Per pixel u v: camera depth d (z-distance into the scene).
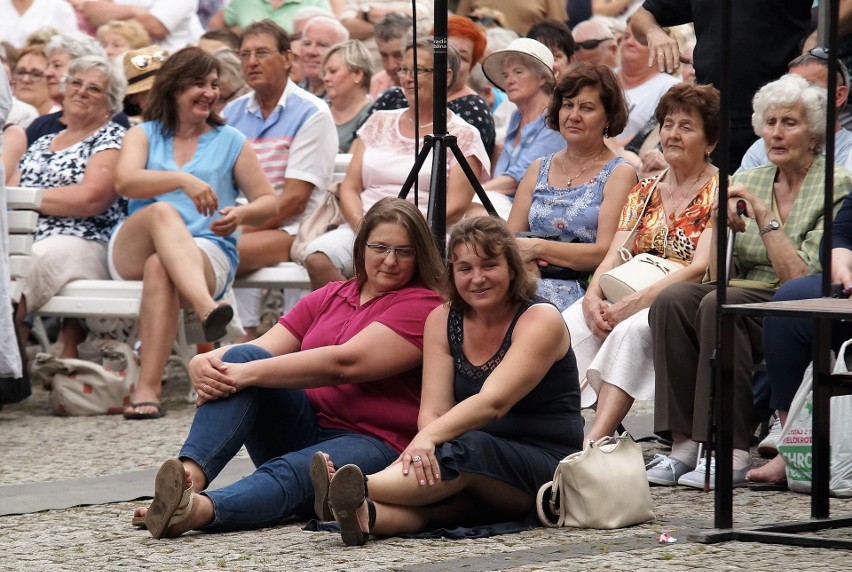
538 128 20.58
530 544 10.75
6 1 29.44
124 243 19.67
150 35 29.00
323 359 11.85
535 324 11.45
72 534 11.47
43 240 20.23
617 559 9.98
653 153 18.55
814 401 11.31
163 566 10.12
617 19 26.84
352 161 20.72
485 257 11.37
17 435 17.56
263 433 12.30
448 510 11.46
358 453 11.88
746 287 14.28
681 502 12.73
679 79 23.00
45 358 19.45
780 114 14.21
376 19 28.66
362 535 10.73
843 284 13.09
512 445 11.45
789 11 18.09
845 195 14.13
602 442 11.66
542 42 22.44
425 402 11.75
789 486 13.09
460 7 26.69
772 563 9.73
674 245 15.31
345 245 20.11
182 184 19.31
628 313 14.76
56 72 24.19
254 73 21.48
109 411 19.36
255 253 20.81
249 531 11.52
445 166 14.57
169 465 11.03
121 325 20.53
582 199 16.52
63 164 20.92
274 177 21.50
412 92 20.17
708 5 18.55
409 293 12.32
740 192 14.09
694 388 13.98
